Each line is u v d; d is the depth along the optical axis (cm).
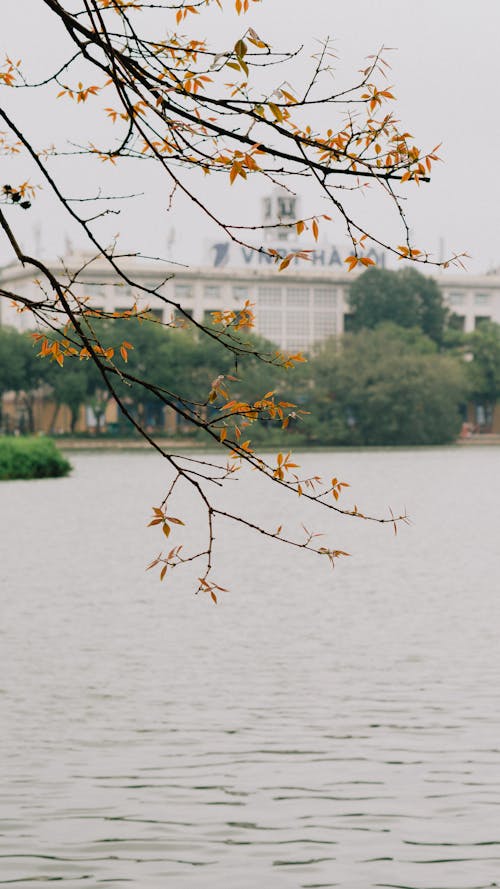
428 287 14688
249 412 587
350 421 13288
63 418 13725
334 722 1295
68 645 1770
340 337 12594
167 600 2259
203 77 561
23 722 1302
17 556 3052
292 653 1711
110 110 593
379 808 994
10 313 13750
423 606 2170
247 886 819
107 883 826
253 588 2450
